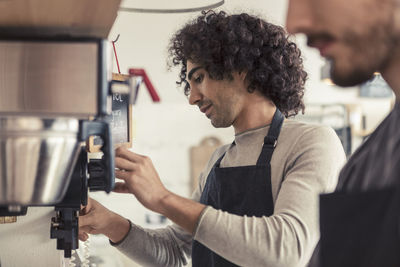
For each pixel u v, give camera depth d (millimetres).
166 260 1738
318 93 4656
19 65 825
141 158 1363
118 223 1668
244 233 1309
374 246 855
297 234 1318
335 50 827
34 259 1415
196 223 1322
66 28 925
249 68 1555
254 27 1605
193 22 1852
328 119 4598
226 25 1562
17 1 751
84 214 1632
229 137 4492
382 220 854
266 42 1603
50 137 849
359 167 975
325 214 950
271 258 1309
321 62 4574
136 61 3982
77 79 829
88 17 854
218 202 1618
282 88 1606
